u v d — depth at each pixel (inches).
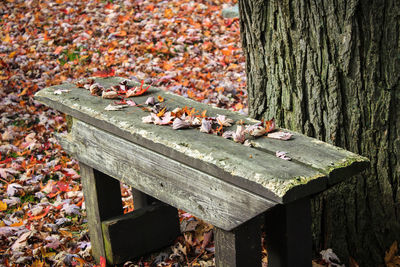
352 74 91.1
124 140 88.0
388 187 96.3
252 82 105.0
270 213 74.8
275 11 95.0
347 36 88.7
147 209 108.6
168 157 79.7
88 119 92.4
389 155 94.7
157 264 108.3
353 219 99.6
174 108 92.4
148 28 246.5
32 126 171.8
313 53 92.7
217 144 75.9
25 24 268.2
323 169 66.9
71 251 113.6
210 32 242.8
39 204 130.0
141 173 86.5
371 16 87.1
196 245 113.1
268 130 80.4
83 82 108.1
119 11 275.7
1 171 143.6
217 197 72.8
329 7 88.7
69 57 229.5
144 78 199.3
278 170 66.3
